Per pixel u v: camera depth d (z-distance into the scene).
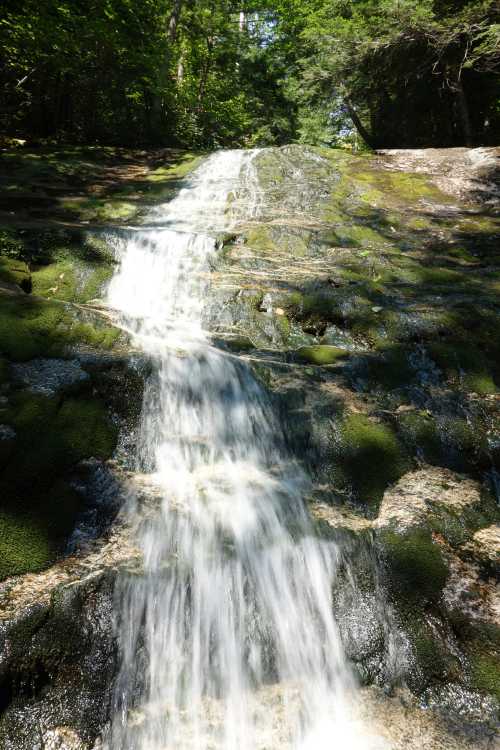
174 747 2.05
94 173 9.55
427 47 13.20
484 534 2.96
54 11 10.30
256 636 2.45
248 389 3.65
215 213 7.65
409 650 2.44
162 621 2.35
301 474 3.22
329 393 3.74
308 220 7.40
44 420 2.86
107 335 3.62
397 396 3.92
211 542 2.63
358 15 13.66
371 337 4.49
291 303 4.89
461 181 9.28
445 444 3.57
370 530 2.87
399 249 6.57
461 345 4.40
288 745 2.11
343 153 10.88
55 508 2.58
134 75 12.46
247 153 10.55
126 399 3.23
